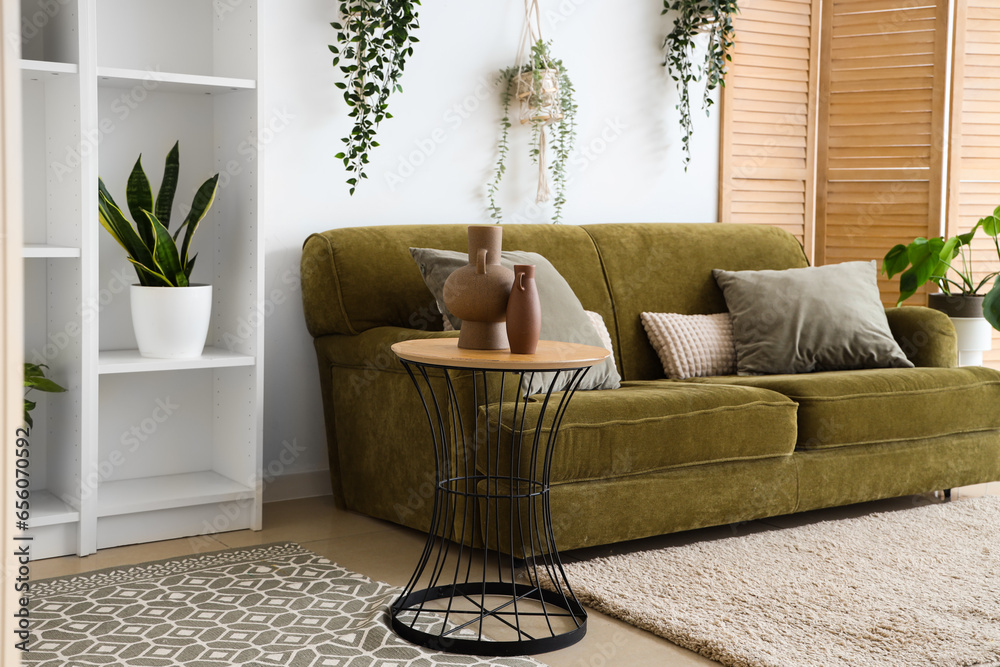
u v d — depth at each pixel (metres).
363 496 3.06
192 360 2.78
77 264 2.60
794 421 2.88
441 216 3.64
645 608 2.20
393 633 2.09
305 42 3.31
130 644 2.00
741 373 3.41
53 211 2.75
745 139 4.38
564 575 2.21
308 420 3.39
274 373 3.31
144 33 2.99
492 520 2.47
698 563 2.55
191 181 3.09
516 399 2.41
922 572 2.50
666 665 1.95
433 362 2.00
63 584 2.38
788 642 2.00
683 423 2.63
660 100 4.16
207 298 2.85
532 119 3.72
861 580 2.43
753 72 4.38
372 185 3.47
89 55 2.55
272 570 2.52
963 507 3.20
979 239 4.62
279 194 3.29
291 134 3.30
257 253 2.88
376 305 3.08
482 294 2.11
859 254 4.55
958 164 4.49
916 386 3.12
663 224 3.80
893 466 3.12
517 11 3.75
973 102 4.51
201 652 1.96
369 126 3.34
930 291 4.53
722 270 3.69
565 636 2.04
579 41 3.92
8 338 0.83
